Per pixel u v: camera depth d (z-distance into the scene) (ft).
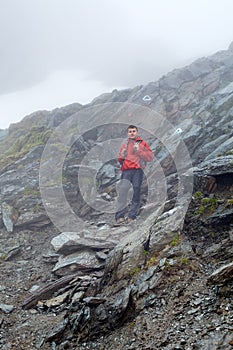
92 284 27.09
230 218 24.57
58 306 25.81
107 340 19.74
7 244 39.27
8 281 31.30
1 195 48.85
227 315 17.83
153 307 20.66
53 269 31.71
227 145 39.78
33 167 53.21
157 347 17.54
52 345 20.72
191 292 20.61
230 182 27.91
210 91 69.00
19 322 24.45
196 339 17.03
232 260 21.77
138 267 25.44
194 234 25.46
